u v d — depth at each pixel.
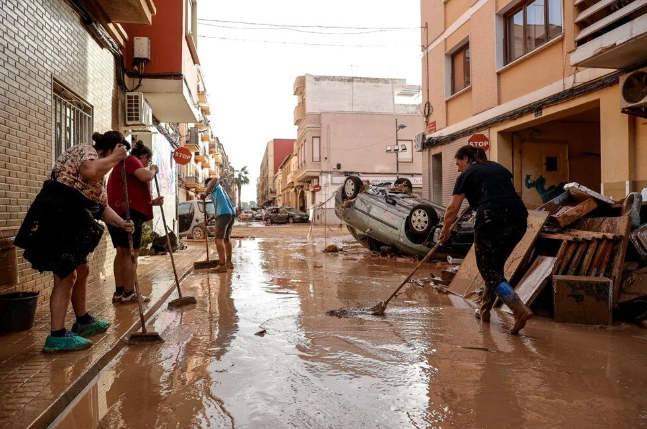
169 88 10.07
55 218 3.56
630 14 8.08
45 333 4.20
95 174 3.71
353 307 5.68
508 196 4.52
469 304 5.89
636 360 3.66
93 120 7.43
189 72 11.67
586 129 13.41
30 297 4.29
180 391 3.06
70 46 6.46
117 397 2.98
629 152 8.66
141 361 3.69
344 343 4.13
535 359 3.68
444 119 15.81
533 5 11.45
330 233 24.98
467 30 14.16
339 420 2.61
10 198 4.80
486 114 13.14
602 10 8.92
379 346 4.03
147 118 9.91
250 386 3.12
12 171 4.85
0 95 4.64
